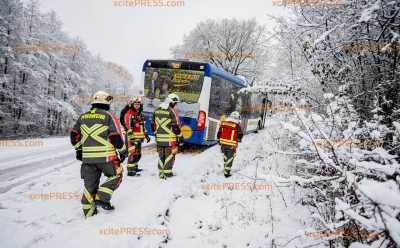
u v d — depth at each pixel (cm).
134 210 455
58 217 417
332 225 250
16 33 2616
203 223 440
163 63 942
